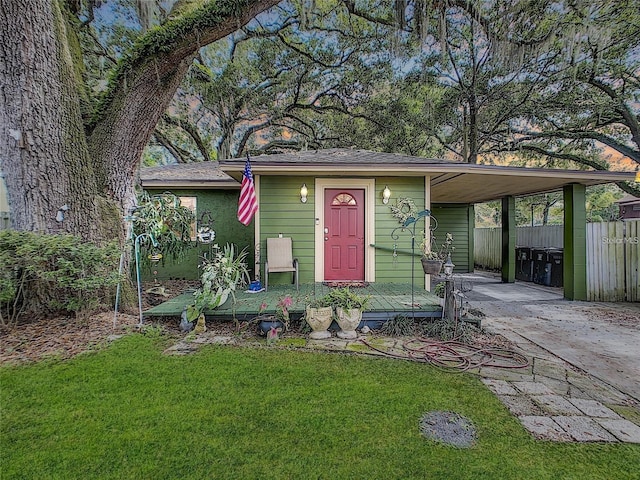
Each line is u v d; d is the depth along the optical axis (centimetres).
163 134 1554
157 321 466
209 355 357
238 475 186
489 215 2778
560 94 1203
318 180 670
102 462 196
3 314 443
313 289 598
